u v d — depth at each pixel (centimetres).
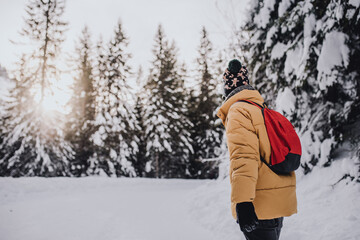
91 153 2017
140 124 2592
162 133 2195
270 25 652
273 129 148
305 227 318
